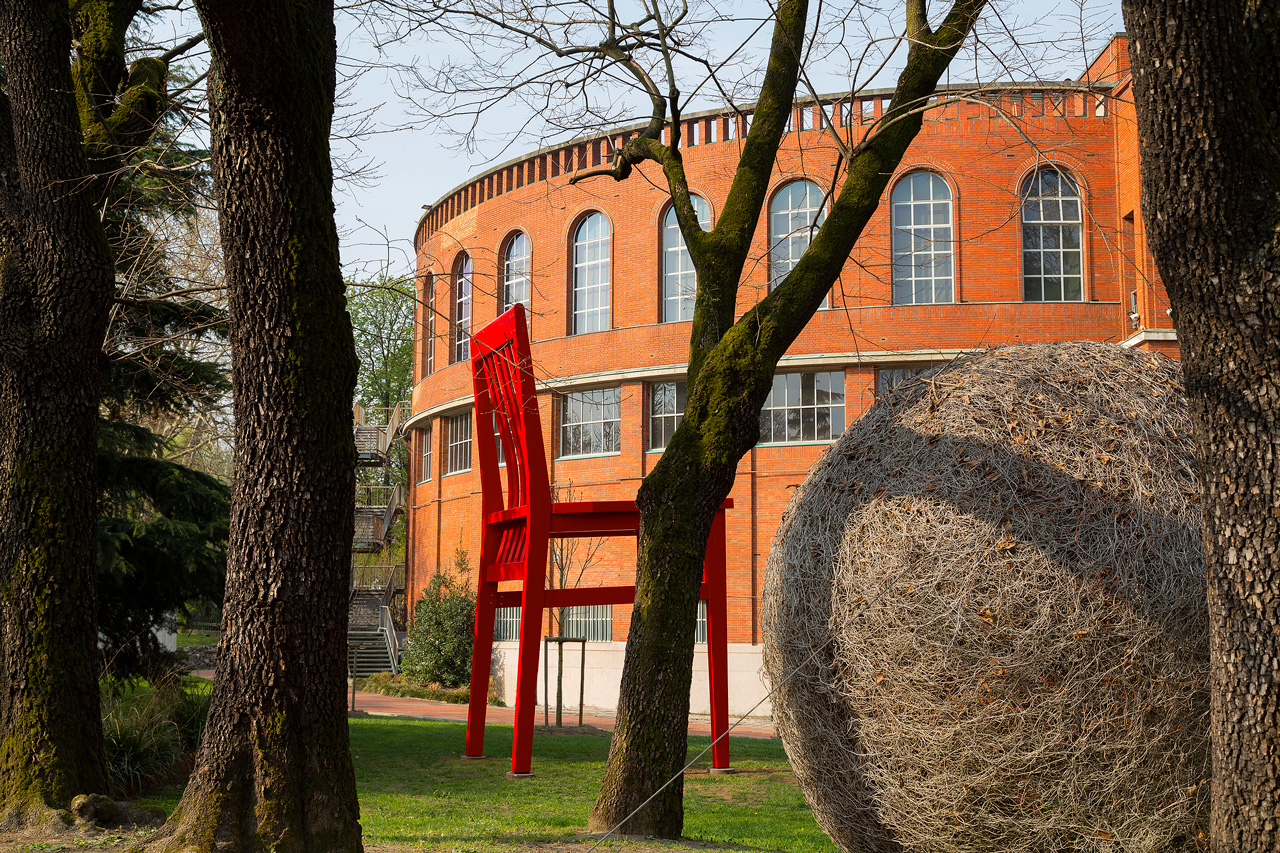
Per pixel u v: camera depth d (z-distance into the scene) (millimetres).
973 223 25094
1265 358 3822
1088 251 24844
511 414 11539
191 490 12539
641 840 6344
